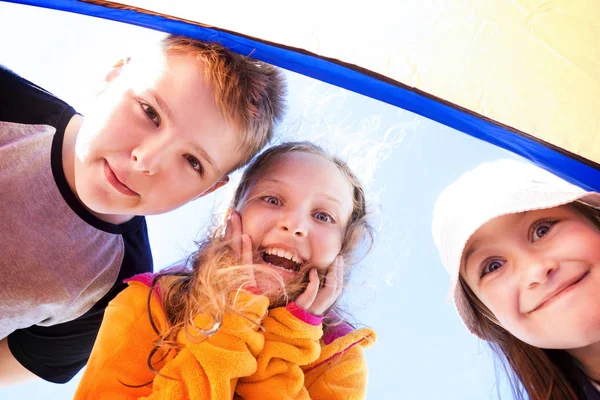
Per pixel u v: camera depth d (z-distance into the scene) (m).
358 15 0.40
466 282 0.54
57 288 0.54
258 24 0.43
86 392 0.48
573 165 0.42
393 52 0.42
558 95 0.40
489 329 0.56
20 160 0.54
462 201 0.53
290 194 0.55
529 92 0.40
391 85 0.43
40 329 0.58
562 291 0.46
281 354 0.49
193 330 0.48
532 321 0.48
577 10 0.37
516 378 0.55
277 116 0.58
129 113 0.48
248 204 0.55
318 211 0.56
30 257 0.53
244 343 0.48
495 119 0.42
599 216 0.47
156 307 0.52
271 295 0.51
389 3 0.39
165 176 0.49
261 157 0.58
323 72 0.45
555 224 0.48
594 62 0.38
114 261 0.58
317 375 0.53
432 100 0.43
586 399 0.52
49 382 0.62
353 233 0.59
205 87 0.49
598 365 0.50
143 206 0.51
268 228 0.54
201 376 0.46
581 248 0.46
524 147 0.43
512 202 0.48
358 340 0.55
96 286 0.57
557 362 0.53
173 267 0.57
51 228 0.54
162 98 0.48
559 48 0.38
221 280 0.50
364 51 0.42
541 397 0.53
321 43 0.43
